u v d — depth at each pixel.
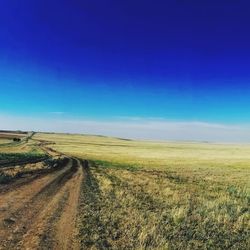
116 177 32.19
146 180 31.03
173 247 10.80
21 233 10.60
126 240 11.03
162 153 110.00
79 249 9.73
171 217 15.17
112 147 144.00
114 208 16.00
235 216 16.34
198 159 82.44
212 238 12.39
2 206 14.26
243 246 11.73
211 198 22.36
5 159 42.03
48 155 62.09
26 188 19.98
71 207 15.32
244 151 136.00
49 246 9.66
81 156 72.69
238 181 35.53
